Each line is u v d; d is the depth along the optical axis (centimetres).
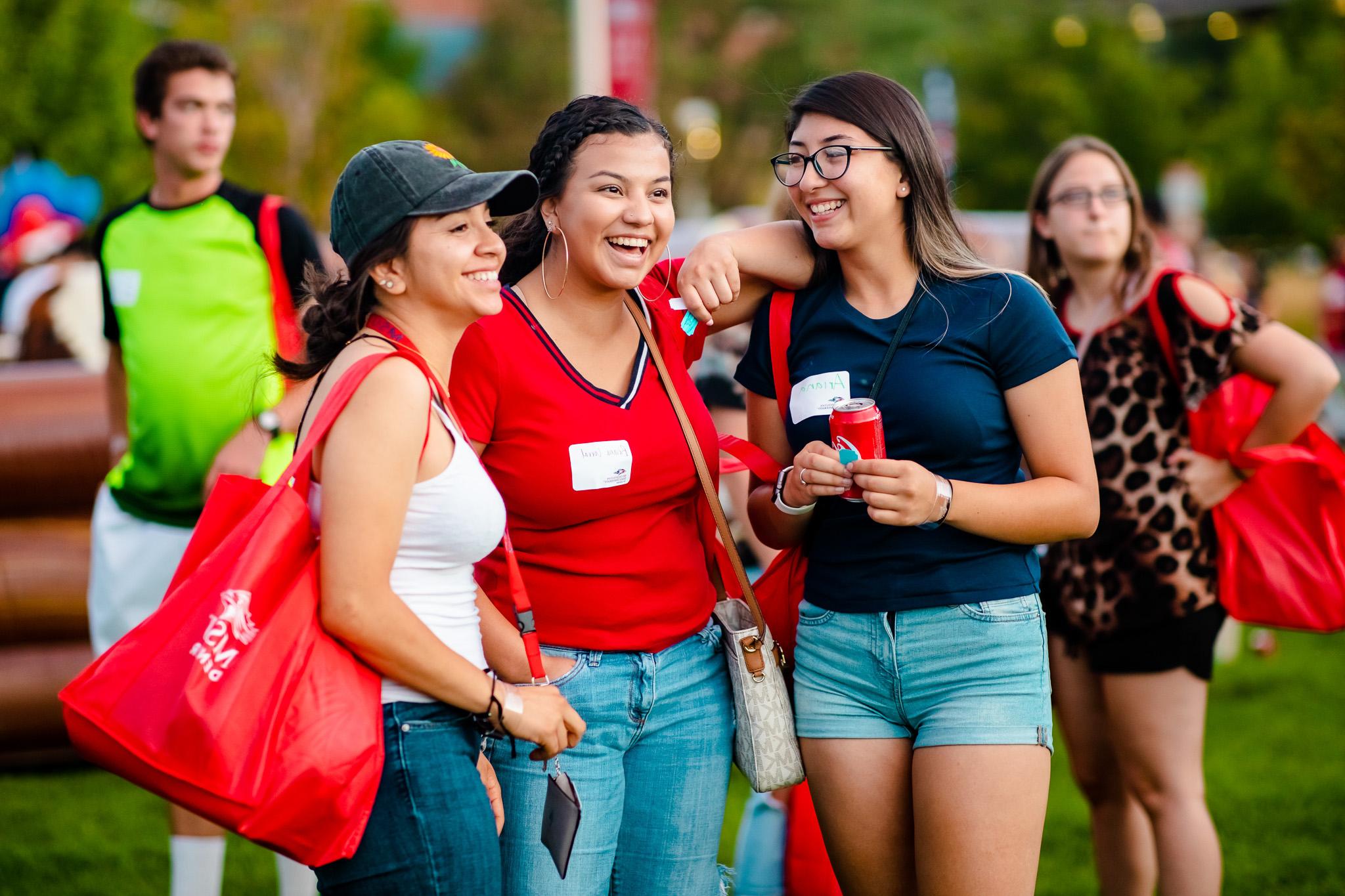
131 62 2647
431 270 378
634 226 427
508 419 429
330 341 387
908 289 454
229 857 754
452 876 368
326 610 356
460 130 6306
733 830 765
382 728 362
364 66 4091
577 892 430
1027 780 429
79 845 754
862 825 453
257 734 340
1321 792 802
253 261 646
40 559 871
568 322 443
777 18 6350
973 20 6350
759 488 486
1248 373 562
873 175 439
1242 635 1238
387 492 357
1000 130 3738
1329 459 546
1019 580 441
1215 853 549
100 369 952
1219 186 3603
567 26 6494
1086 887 675
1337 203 3016
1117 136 3641
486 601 421
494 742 432
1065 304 615
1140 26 4328
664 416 445
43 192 2059
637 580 440
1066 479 434
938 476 434
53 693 858
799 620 474
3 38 2489
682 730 448
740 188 5941
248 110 3597
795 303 477
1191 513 554
